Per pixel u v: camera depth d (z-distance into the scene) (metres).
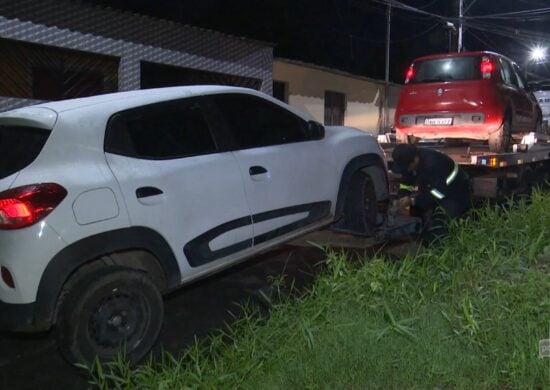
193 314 4.61
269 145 4.79
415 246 6.15
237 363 3.22
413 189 5.74
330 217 5.32
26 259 3.31
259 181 4.54
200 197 4.09
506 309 3.27
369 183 6.12
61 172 3.49
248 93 4.77
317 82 16.64
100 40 9.43
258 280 5.37
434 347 3.13
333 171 5.31
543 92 18.08
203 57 11.34
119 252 3.79
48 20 8.65
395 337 3.24
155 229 3.80
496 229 4.67
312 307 3.62
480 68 8.42
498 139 8.41
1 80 8.48
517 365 2.88
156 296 3.79
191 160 4.14
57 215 3.38
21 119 3.71
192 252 4.05
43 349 4.15
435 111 8.58
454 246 4.49
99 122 3.78
